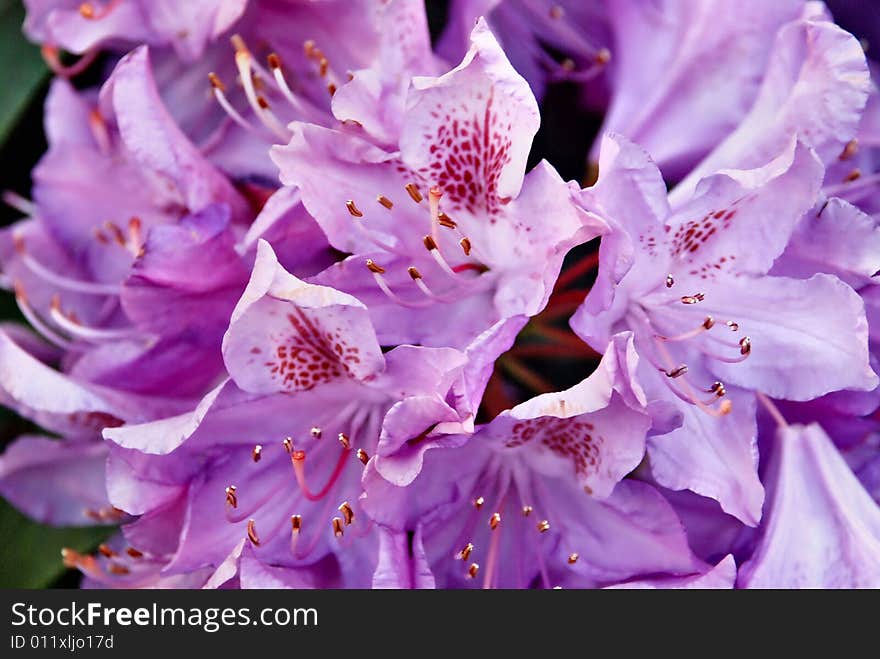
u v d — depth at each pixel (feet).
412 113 1.32
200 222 1.35
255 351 1.30
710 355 1.37
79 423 1.46
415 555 1.32
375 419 1.36
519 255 1.35
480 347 1.28
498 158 1.32
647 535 1.35
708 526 1.38
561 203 1.30
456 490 1.35
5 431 1.54
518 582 1.38
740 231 1.35
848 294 1.33
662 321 1.38
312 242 1.36
